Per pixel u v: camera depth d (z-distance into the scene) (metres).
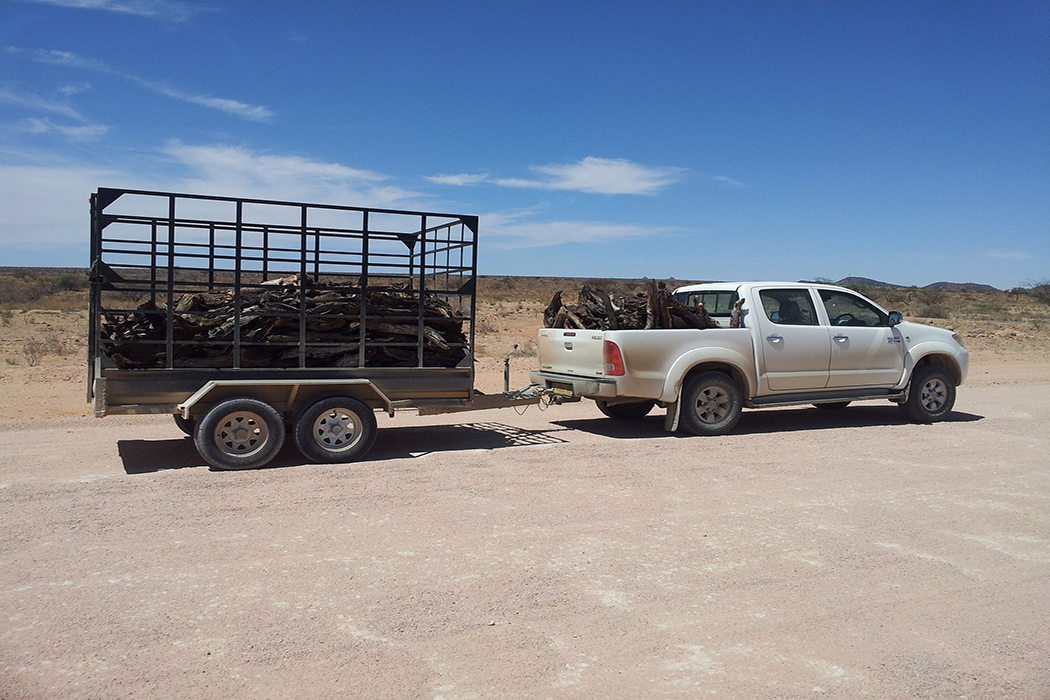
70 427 10.77
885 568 5.62
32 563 5.39
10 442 9.66
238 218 8.30
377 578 5.23
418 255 9.51
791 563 5.68
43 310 37.03
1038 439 10.73
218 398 8.34
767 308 11.13
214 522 6.38
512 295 69.56
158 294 10.66
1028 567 5.70
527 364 19.23
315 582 5.14
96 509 6.68
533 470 8.42
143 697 3.68
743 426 11.67
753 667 4.12
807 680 4.00
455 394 9.52
